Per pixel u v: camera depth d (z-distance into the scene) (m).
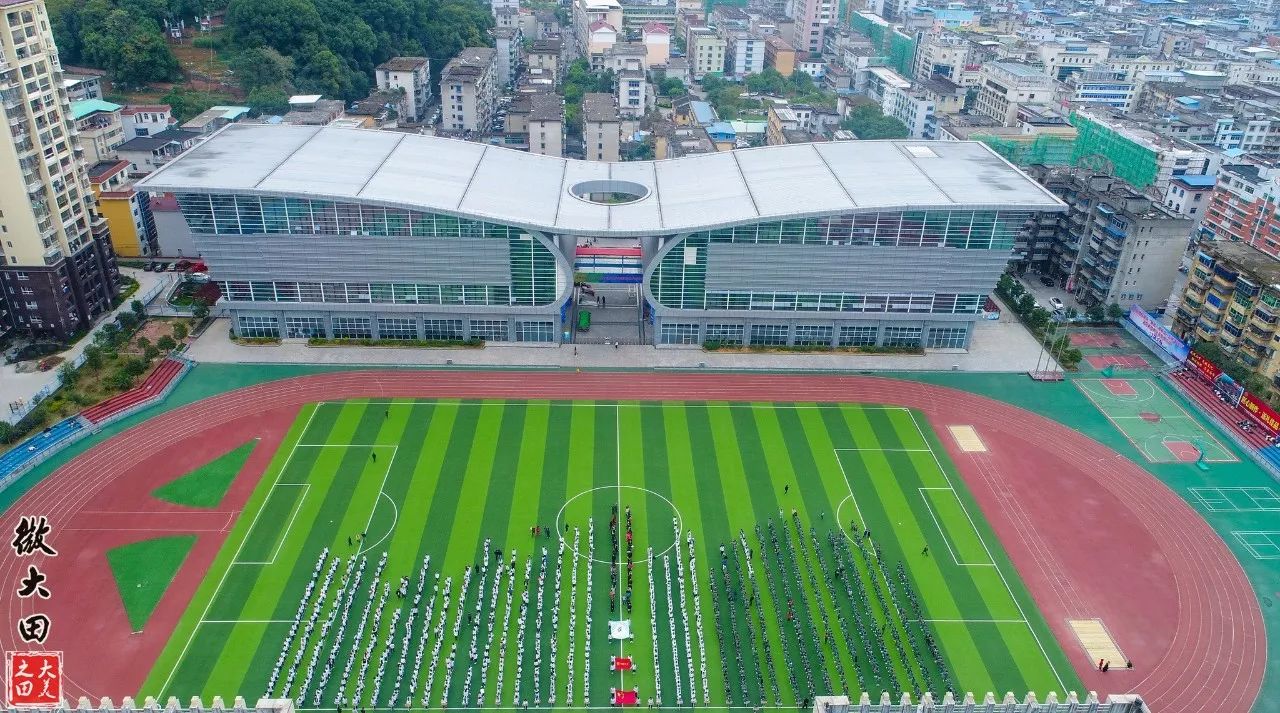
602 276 142.12
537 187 144.12
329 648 85.50
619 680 83.25
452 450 113.81
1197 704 82.12
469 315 137.88
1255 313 131.88
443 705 80.44
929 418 124.31
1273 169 171.62
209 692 80.12
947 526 103.50
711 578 94.94
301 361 133.38
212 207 125.81
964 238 130.12
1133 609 92.88
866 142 157.50
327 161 138.50
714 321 139.38
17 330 135.50
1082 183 167.75
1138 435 122.31
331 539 98.31
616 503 105.06
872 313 137.88
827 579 95.38
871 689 82.81
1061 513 106.50
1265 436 121.44
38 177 128.75
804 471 112.00
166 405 121.81
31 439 112.38
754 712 80.69
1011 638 88.81
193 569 93.69
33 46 124.25
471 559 96.19
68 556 94.81
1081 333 150.62
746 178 145.00
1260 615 92.75
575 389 128.25
